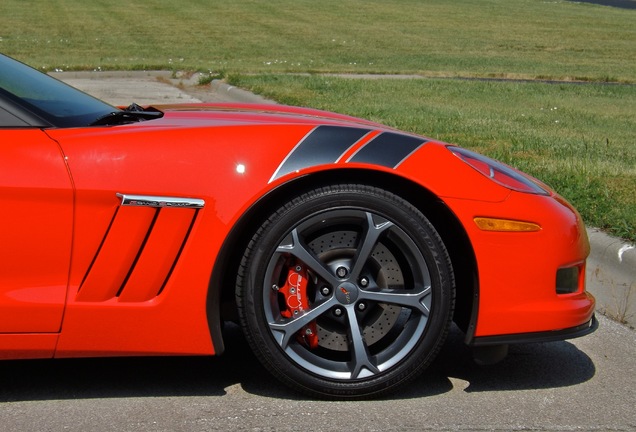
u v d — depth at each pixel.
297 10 42.53
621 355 4.32
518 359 4.18
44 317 3.33
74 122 3.54
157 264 3.36
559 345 4.44
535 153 8.84
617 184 7.19
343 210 3.44
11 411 3.42
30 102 3.56
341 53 26.61
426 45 30.39
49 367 3.88
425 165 3.51
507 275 3.53
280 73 18.91
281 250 3.43
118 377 3.78
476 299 3.54
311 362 3.50
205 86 17.17
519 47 30.91
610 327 4.79
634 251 5.34
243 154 3.41
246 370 3.88
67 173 3.30
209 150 3.40
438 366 4.02
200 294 3.38
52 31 30.23
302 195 3.43
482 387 3.78
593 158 8.62
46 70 18.38
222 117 3.83
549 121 12.20
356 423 3.35
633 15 47.34
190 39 29.55
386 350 3.54
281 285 3.52
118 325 3.37
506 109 13.65
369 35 33.38
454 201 3.49
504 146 9.18
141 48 25.94
